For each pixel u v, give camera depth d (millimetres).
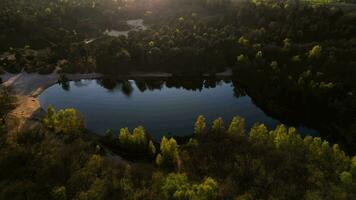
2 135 101062
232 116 128750
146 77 157500
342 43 151625
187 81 157625
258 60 149500
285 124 122125
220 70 158750
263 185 81562
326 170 86938
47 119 108625
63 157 90312
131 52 162500
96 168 85938
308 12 182125
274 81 136125
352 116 113938
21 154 89438
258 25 182250
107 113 130625
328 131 116625
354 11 186125
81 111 131125
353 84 126438
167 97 146000
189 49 160125
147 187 80438
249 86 145625
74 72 157125
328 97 122625
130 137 98188
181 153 96938
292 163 88875
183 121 125500
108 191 77438
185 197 74438
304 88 127562
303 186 81625
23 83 146125
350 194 78500
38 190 77125
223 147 97938
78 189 78062
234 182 82562
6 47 177000
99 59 158125
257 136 99188
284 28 170875
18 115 117625
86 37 195250
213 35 173250
